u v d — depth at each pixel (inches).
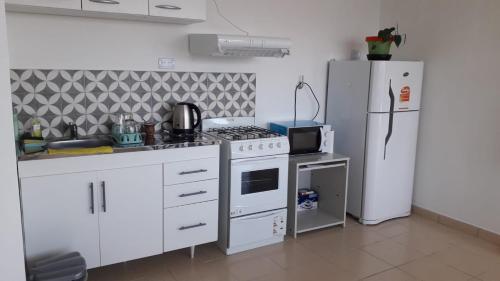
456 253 131.2
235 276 114.7
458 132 147.7
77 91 118.0
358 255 128.6
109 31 119.6
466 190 147.0
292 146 142.9
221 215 127.9
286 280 113.2
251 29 143.1
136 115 127.4
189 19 117.3
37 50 111.5
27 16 109.0
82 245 103.0
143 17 114.3
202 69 136.2
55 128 116.8
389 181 152.5
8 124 79.0
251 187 126.0
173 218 114.6
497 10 133.3
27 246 96.7
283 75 153.0
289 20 150.6
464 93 144.7
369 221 151.7
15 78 109.9
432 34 153.0
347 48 166.2
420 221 157.3
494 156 137.7
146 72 126.9
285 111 156.2
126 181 105.9
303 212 157.5
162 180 111.0
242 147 121.3
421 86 154.0
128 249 109.3
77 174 99.4
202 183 117.5
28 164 93.7
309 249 132.2
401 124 150.6
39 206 96.5
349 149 155.3
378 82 142.7
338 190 151.2
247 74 145.1
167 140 118.0
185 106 125.9
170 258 123.9
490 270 121.0
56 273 90.9
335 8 160.6
